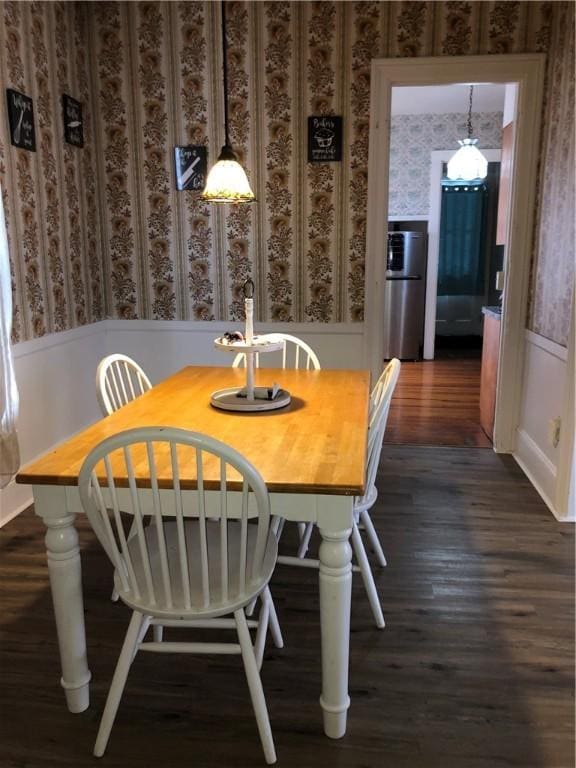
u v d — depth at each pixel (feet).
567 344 9.19
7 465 8.75
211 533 5.94
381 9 11.25
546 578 7.81
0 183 9.27
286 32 11.55
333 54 11.51
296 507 4.86
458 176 17.38
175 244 12.68
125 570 4.97
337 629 5.01
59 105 11.05
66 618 5.34
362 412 6.74
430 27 11.20
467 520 9.43
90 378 12.51
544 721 5.50
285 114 11.86
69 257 11.53
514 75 11.07
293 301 12.60
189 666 6.24
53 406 11.03
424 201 21.72
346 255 12.28
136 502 4.58
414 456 12.24
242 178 7.48
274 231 12.36
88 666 6.22
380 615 6.78
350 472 4.93
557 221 10.00
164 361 13.23
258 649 5.72
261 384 8.09
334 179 12.00
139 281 12.94
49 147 10.72
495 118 21.04
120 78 12.14
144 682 6.00
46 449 10.81
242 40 11.69
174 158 12.29
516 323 11.84
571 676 6.07
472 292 25.43
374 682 5.97
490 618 6.99
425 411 15.46
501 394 12.21
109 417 6.56
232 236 12.50
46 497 5.04
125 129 12.33
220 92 11.91
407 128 21.39
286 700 5.74
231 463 4.37
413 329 21.79
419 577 7.83
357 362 12.72
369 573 6.72
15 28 9.61
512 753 5.17
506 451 12.44
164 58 11.95
